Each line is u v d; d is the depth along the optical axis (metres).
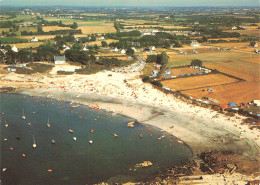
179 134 146.62
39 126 152.75
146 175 112.62
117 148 132.62
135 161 122.25
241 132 146.88
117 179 109.75
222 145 135.38
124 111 174.75
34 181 107.44
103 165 118.81
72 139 139.88
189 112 172.88
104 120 162.50
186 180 109.00
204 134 146.25
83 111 174.75
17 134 143.00
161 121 161.50
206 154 126.81
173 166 118.88
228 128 152.00
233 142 138.00
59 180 108.44
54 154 126.06
